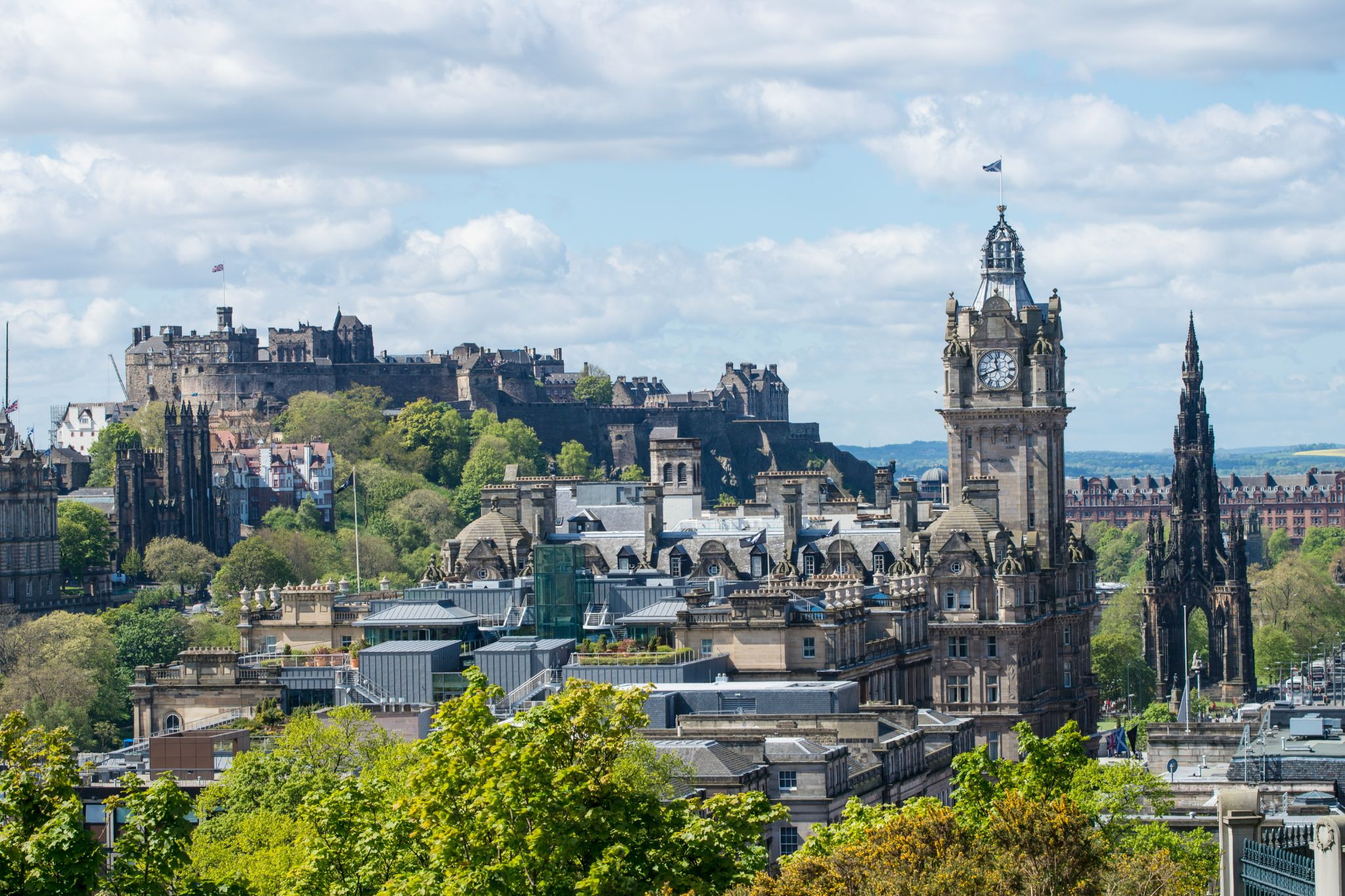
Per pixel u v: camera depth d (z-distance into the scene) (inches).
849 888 7377.0
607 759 6998.0
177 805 6732.3
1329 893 5157.5
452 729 6924.2
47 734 6732.3
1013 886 7268.7
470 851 6678.2
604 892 6510.8
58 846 6328.7
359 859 7194.9
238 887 6860.2
